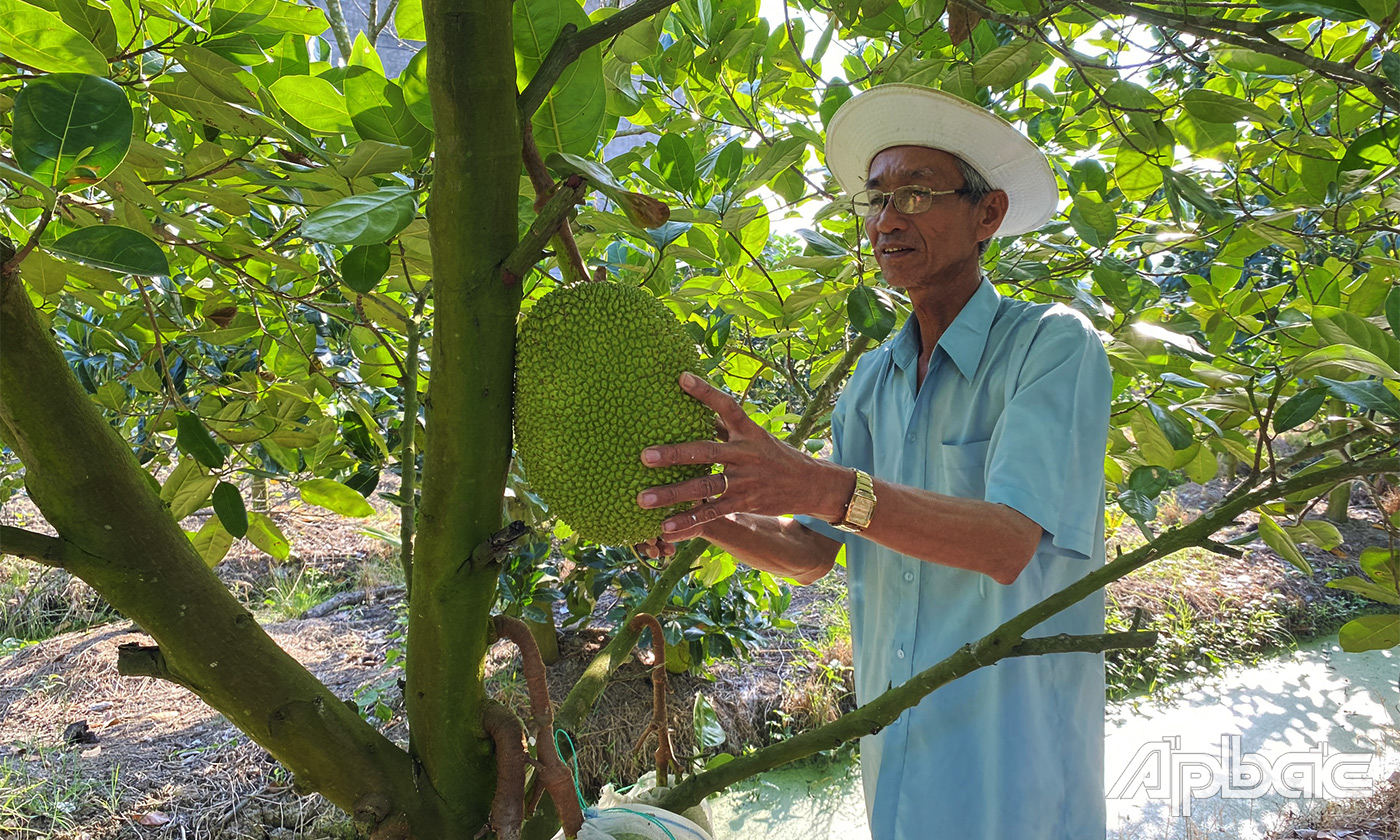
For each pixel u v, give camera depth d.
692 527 0.99
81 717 4.14
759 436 0.99
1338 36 2.10
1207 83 2.23
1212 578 6.07
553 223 0.79
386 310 1.59
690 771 1.32
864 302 1.61
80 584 5.37
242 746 3.86
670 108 2.38
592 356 0.98
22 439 0.71
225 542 1.80
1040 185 1.66
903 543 1.21
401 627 4.85
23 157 0.79
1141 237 2.20
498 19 0.73
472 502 0.82
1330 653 5.41
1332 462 1.85
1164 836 3.71
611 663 1.25
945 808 1.57
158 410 2.35
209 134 1.50
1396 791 3.75
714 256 2.12
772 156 1.71
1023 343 1.52
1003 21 1.33
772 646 5.00
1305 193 2.07
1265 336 2.11
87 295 1.54
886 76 2.04
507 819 0.81
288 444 1.93
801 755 1.15
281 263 1.53
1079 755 1.61
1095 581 1.06
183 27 1.25
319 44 1.90
